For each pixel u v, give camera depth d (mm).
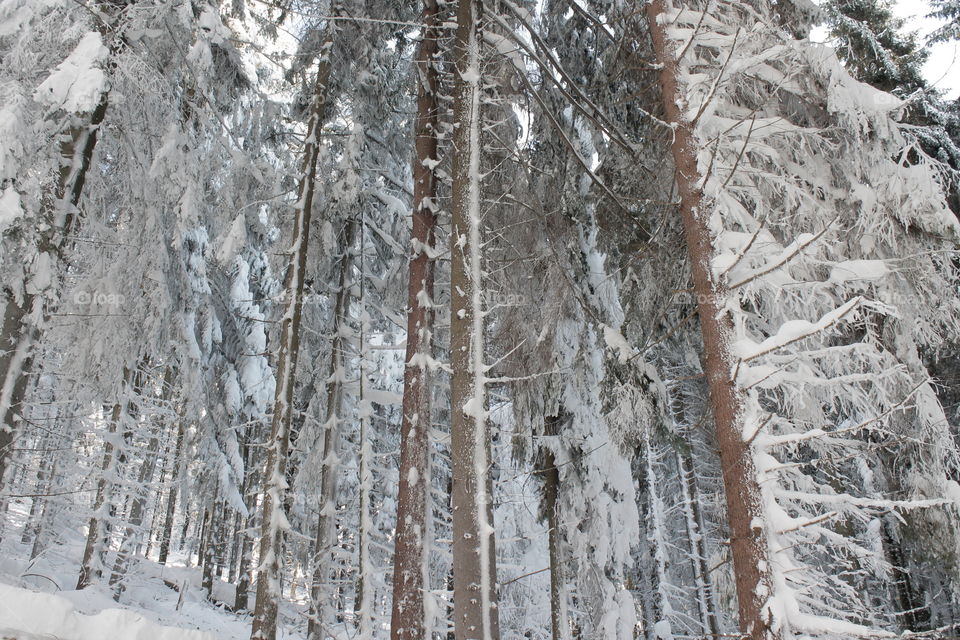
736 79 6301
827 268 6297
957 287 7016
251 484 19781
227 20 9969
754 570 4293
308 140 9320
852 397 5707
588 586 8750
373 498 15641
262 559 7223
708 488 16328
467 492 5766
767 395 6363
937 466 6219
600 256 9703
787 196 6320
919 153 6012
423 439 6895
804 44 5902
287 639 13922
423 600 6355
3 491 6832
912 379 6211
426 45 8539
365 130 10438
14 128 6059
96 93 6457
